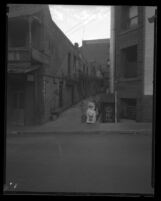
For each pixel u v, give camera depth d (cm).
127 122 1645
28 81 1612
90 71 3612
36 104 1620
